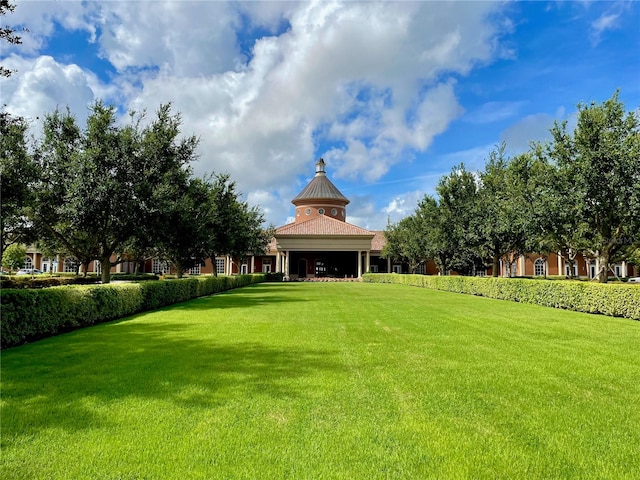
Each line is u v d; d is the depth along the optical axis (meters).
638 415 4.23
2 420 3.91
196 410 4.19
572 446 3.52
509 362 6.33
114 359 6.28
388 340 8.02
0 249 14.94
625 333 9.07
